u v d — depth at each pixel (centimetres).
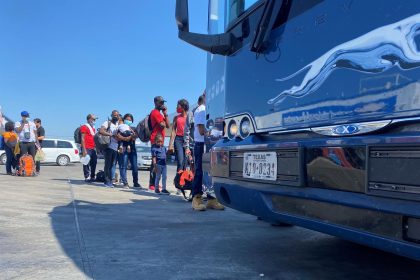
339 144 240
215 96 454
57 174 1456
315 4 271
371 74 228
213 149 389
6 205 641
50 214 585
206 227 519
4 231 474
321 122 263
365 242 228
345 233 240
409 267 364
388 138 210
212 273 341
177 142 831
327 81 259
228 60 381
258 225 532
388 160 209
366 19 233
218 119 435
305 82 278
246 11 349
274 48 311
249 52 345
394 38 216
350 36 243
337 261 379
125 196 816
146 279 325
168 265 361
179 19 392
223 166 366
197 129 637
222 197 378
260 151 311
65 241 437
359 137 229
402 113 210
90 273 337
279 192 290
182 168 828
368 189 219
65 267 351
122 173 1014
